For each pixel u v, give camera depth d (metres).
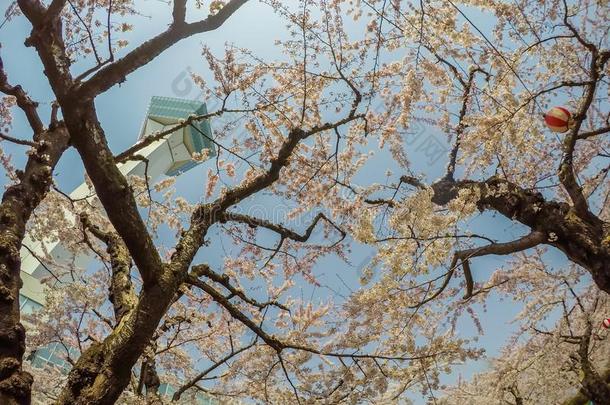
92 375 3.45
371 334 6.79
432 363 7.03
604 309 9.98
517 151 6.83
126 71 3.40
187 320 7.40
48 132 5.14
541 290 9.27
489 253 5.82
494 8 6.43
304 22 6.13
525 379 10.96
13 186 4.39
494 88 6.78
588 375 7.89
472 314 8.52
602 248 5.56
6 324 3.30
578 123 5.61
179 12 3.48
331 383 7.42
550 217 5.91
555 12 6.47
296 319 8.44
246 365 8.34
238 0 3.63
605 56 5.57
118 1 5.80
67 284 7.68
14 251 3.74
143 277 3.84
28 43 3.41
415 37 6.47
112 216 3.51
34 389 8.45
